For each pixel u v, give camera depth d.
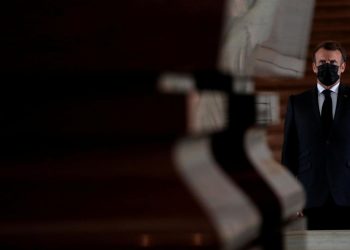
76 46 1.15
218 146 1.38
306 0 1.85
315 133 5.38
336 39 8.70
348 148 5.33
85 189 1.14
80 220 1.13
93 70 1.14
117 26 1.14
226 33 1.72
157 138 1.12
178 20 1.13
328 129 5.36
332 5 8.77
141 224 1.11
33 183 1.15
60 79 1.15
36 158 1.16
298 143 5.45
